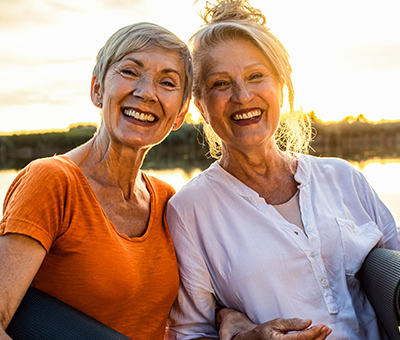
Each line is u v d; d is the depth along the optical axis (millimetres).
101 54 1585
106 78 1555
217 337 1737
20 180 1373
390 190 5969
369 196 1889
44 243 1284
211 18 1929
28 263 1243
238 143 1769
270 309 1654
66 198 1363
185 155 19297
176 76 1581
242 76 1732
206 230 1771
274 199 1831
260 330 1451
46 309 1263
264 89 1734
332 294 1688
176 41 1589
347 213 1817
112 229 1464
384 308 1603
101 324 1292
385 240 1864
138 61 1514
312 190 1820
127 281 1435
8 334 1217
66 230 1364
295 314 1635
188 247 1769
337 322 1640
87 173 1530
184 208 1805
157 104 1539
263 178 1847
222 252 1745
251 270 1670
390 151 14859
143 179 1791
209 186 1835
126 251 1468
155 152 22250
